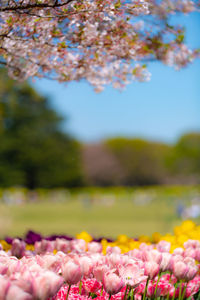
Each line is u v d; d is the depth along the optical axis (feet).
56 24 8.01
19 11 7.43
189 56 9.09
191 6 8.54
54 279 4.41
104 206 71.31
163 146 166.61
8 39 8.07
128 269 5.72
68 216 53.42
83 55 8.60
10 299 4.12
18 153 109.91
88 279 5.89
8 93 24.67
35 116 108.68
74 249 7.84
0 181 107.86
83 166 139.95
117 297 6.08
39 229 38.01
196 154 165.78
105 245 9.36
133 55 8.70
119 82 9.14
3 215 50.14
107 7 7.54
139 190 116.47
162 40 8.84
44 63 8.68
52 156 117.60
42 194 97.96
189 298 6.76
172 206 62.23
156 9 8.52
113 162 157.17
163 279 6.95
